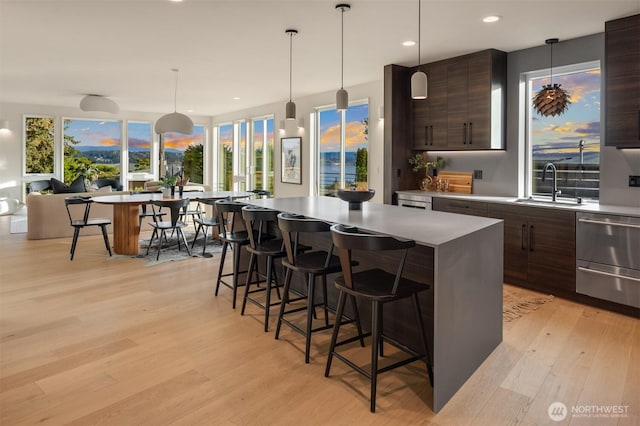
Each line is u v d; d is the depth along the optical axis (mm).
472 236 2482
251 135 10164
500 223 2852
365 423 2066
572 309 3688
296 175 8578
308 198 4840
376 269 2691
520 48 4789
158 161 11328
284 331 3186
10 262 5316
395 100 5590
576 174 4559
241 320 3402
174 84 7035
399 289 2266
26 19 3951
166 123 6504
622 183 4070
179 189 6426
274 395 2305
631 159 4004
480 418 2109
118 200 5637
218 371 2562
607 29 3842
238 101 8922
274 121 9203
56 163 10125
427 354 2396
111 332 3145
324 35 4355
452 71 5191
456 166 5602
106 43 4707
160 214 6625
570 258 3900
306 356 2682
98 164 10703
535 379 2482
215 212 6566
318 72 6070
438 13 3723
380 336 2771
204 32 4301
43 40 4609
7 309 3629
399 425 2053
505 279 4477
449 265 2230
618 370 2584
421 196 5289
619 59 3762
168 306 3725
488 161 5238
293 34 4328
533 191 4945
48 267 5086
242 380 2459
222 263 4070
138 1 3523
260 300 3912
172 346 2908
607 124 3838
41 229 6828
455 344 2316
